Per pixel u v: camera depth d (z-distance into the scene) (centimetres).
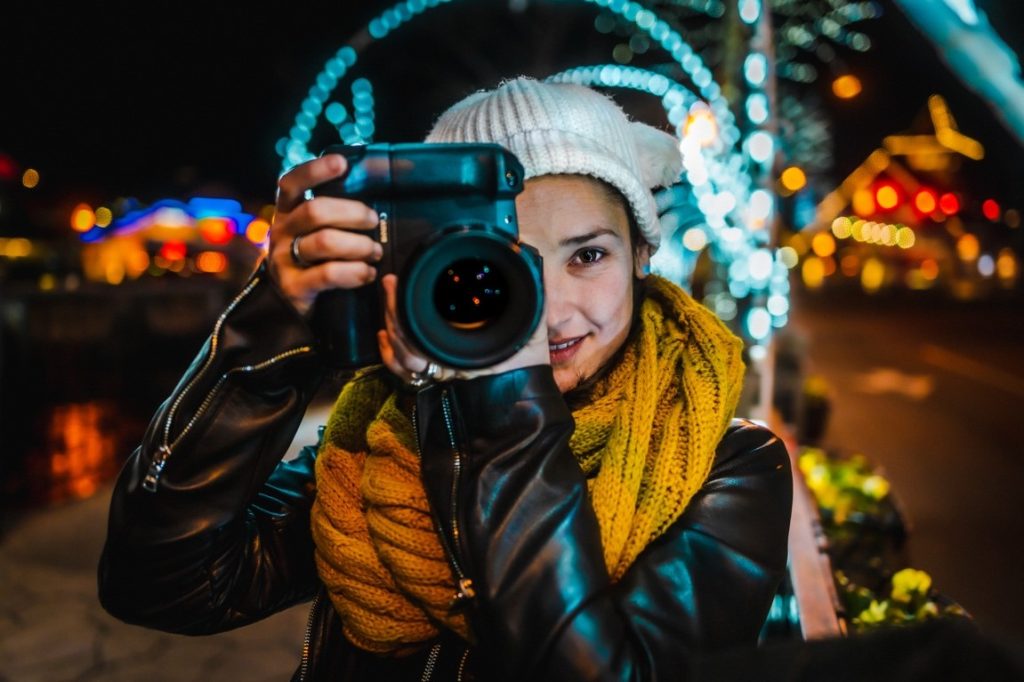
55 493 606
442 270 95
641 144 131
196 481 109
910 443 838
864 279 3262
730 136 500
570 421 105
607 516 106
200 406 108
